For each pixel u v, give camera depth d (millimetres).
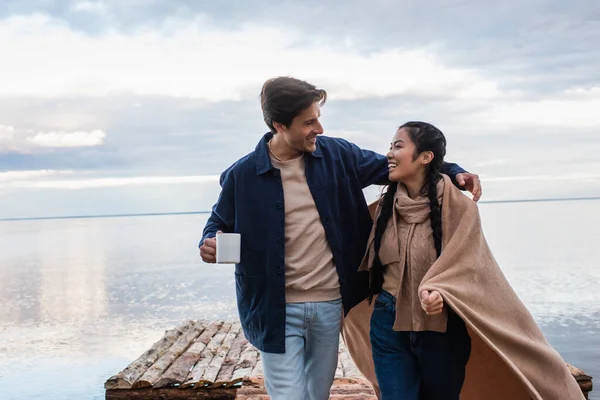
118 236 64625
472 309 3191
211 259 3324
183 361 6871
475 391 3539
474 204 3258
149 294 18344
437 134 3266
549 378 3305
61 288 20453
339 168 3494
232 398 6148
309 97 3209
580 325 11906
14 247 49031
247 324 3461
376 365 3340
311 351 3492
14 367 9789
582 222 59469
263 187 3377
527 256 24875
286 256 3363
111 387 6188
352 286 3477
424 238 3238
